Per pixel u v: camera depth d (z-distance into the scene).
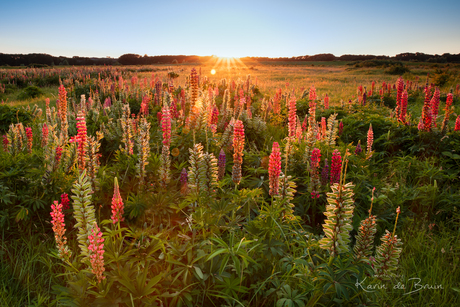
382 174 5.82
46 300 2.87
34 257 3.36
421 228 4.21
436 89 7.47
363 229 2.68
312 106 7.71
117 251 2.56
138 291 2.32
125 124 4.94
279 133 8.33
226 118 7.36
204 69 67.44
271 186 3.20
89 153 3.72
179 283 2.68
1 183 3.83
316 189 4.14
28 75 32.03
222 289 2.67
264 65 112.06
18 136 4.98
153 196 3.48
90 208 2.48
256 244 2.87
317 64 122.06
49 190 3.88
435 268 3.41
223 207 3.11
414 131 7.15
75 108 8.41
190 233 3.25
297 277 2.81
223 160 3.90
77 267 2.67
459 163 6.00
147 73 45.78
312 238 3.55
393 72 51.78
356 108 11.17
